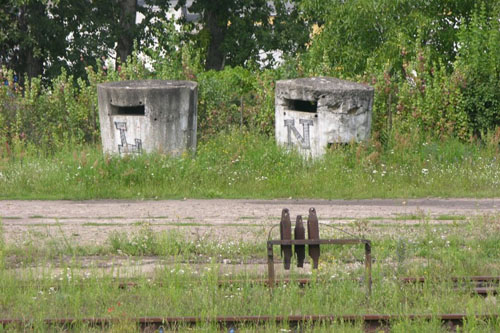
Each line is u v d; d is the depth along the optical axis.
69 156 45.94
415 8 60.47
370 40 61.00
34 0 74.56
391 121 51.91
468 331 19.08
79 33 82.19
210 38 88.75
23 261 26.39
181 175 43.12
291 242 21.89
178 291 22.00
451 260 26.28
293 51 87.31
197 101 48.88
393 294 21.81
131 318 19.72
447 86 52.19
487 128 51.75
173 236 29.30
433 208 37.34
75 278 23.58
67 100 53.59
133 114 47.09
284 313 20.16
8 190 41.66
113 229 32.16
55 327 19.52
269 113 52.66
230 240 29.50
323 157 45.41
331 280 23.31
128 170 42.44
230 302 21.39
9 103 53.41
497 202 39.22
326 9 61.97
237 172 44.03
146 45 84.75
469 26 58.03
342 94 45.75
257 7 88.25
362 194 41.19
